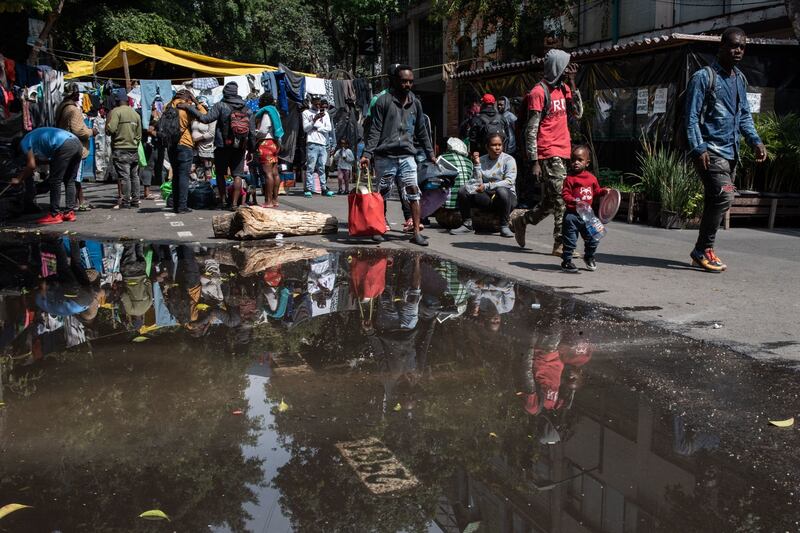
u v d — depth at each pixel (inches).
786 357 151.3
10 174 418.3
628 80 449.4
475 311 189.8
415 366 144.1
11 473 99.2
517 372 140.7
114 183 709.3
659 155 399.2
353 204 313.6
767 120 410.9
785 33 569.0
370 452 105.3
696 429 114.0
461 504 90.4
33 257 275.9
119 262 264.8
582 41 808.9
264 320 179.9
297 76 692.1
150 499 92.0
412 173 308.8
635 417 118.8
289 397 127.1
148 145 535.5
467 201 350.9
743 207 379.2
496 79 586.2
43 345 159.5
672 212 369.1
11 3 569.9
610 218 247.8
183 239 325.7
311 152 558.3
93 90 729.6
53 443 108.5
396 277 236.8
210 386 132.7
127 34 967.0
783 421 116.2
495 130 414.3
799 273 246.1
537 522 85.4
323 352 153.7
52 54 745.6
